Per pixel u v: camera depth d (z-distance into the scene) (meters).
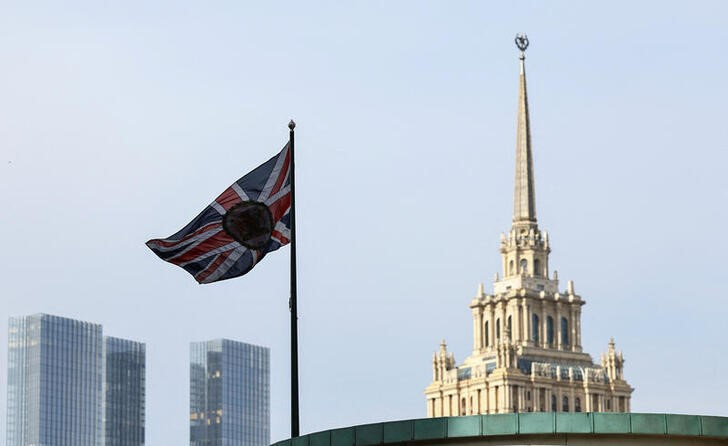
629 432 137.38
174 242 180.38
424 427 140.00
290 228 179.12
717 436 138.00
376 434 141.38
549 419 137.88
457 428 139.12
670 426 137.62
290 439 147.62
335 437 143.12
